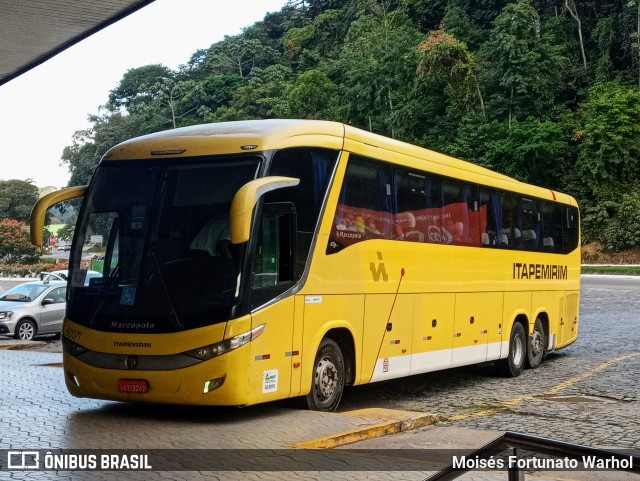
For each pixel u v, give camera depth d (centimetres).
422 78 6194
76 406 1031
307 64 10488
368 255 1118
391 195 1188
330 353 1045
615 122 5547
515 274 1628
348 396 1324
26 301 2330
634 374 1588
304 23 11862
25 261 6700
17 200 9506
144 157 970
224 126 1005
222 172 929
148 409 1010
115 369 911
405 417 994
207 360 878
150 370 896
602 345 2092
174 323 892
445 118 6266
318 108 7338
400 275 1202
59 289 2369
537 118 5828
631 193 5569
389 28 7712
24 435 849
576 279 1984
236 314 884
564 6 6994
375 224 1140
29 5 1322
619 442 962
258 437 852
